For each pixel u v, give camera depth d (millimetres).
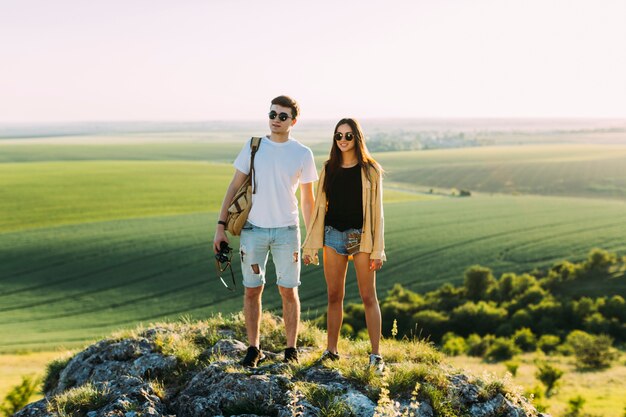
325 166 5324
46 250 65312
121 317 48250
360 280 5332
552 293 56281
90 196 98375
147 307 50625
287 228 5340
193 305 51094
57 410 4770
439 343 45688
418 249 68125
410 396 4598
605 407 23203
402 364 5168
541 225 79000
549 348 42438
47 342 41281
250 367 5262
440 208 92062
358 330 43094
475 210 89625
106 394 4965
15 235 71938
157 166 145750
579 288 57094
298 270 5445
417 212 88688
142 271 59125
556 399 25578
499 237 73125
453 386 4805
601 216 84125
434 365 5246
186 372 5504
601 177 167125
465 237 72875
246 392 4684
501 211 88625
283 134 5359
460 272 61719
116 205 91750
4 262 61750
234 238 62500
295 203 5406
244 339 6371
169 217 83062
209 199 99000
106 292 54125
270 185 5270
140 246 66375
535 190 158750
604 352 35562
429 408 4523
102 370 5938
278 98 5285
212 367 5152
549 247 69438
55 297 52938
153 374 5582
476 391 4836
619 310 49031
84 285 55812
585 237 73250
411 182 183000
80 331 44438
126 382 5258
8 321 46844
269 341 6277
